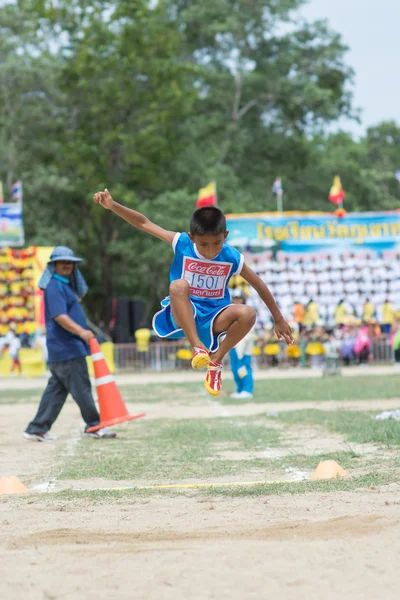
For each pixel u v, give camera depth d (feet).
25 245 154.61
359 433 34.17
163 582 13.08
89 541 16.29
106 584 13.11
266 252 120.98
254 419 45.44
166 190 164.86
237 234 120.57
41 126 164.96
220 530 16.89
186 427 40.81
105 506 20.59
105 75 158.81
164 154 161.07
